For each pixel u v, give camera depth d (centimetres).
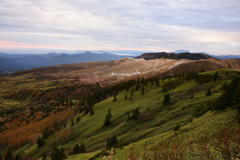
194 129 3269
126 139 5981
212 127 2773
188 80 11738
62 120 16250
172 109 7419
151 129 5903
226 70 10475
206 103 6156
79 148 6788
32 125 17775
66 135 10094
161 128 5562
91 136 8638
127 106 11275
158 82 14500
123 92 16550
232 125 2491
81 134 9569
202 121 3603
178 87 11138
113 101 13862
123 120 8956
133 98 12950
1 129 19538
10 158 9844
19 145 13212
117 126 8362
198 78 10769
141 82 17288
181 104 7544
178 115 6356
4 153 11894
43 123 17275
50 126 15400
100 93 19688
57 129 12594
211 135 2339
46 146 10381
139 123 7425
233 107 3306
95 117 11494
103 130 8788
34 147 11256
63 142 9675
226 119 2872
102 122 9900
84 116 13400
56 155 5881
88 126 10169
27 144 13275
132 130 6931
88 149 6919
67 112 18400
